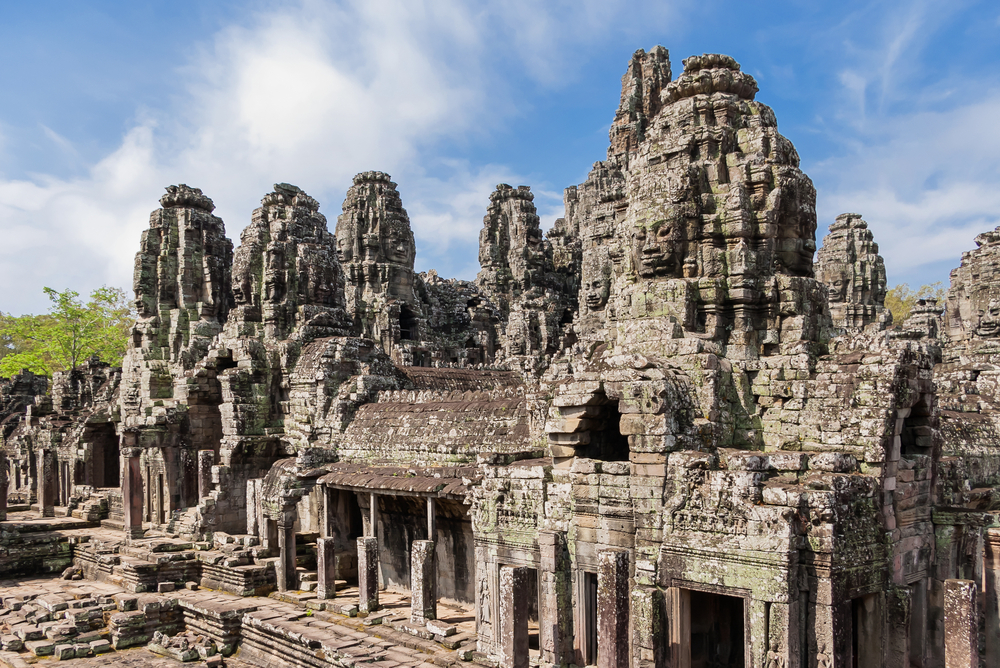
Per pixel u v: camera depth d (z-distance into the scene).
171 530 37.38
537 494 20.66
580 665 19.17
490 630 21.64
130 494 36.50
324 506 31.44
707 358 19.59
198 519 35.31
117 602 31.41
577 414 19.56
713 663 19.52
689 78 23.05
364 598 26.42
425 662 22.28
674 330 20.67
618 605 16.42
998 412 24.77
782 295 21.31
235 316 41.53
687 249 21.86
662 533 17.48
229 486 35.88
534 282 73.50
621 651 16.39
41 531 41.56
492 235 75.31
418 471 26.53
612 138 75.94
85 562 37.56
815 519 15.59
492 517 21.75
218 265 49.03
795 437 19.58
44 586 35.69
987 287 36.97
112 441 51.62
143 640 29.62
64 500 51.06
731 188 21.56
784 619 15.45
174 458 39.34
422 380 37.44
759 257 21.61
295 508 30.50
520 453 23.41
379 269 57.62
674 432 17.95
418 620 24.31
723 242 21.77
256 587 31.14
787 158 22.28
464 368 45.97
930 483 19.53
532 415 24.44
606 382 18.84
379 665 22.00
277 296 39.47
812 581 15.55
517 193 74.94
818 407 19.28
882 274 54.28
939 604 19.05
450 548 27.62
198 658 27.78
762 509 15.95
